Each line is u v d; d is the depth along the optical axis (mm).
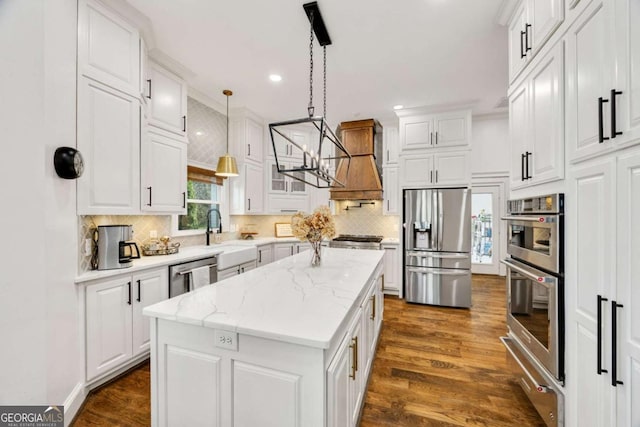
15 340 1422
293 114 4250
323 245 4418
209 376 1161
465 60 2707
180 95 2883
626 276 963
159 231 3068
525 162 1699
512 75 1912
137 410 1770
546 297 1465
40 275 1495
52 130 1559
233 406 1126
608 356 1054
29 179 1459
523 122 1736
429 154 3891
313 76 3049
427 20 2129
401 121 4027
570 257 1302
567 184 1318
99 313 1913
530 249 1655
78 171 1681
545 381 1467
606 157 1055
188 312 1223
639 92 892
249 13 2072
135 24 2146
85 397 1852
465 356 2441
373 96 3525
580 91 1208
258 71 2939
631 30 921
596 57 1102
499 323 3191
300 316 1183
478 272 5250
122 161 2092
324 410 995
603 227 1077
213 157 3854
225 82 3193
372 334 2223
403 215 4035
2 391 1395
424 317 3381
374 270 2201
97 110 1901
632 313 939
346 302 1363
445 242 3750
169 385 1227
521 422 1671
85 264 1937
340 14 2066
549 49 1445
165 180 2668
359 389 1640
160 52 2576
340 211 4969
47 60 1520
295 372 1028
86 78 1823
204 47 2506
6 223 1394
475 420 1685
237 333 1107
